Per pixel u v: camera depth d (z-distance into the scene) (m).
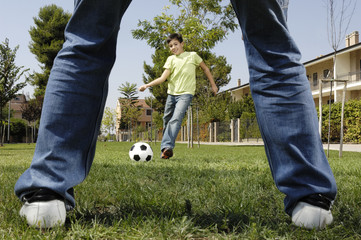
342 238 1.16
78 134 1.23
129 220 1.33
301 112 1.22
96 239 1.15
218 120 29.67
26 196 1.21
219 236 1.18
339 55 27.48
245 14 1.26
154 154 7.88
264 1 1.20
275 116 1.25
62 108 1.20
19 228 1.21
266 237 1.18
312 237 1.14
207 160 5.24
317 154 1.22
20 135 46.50
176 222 1.33
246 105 33.16
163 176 3.02
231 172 3.36
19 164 4.71
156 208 1.60
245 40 1.37
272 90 1.26
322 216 1.19
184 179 2.75
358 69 27.06
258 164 4.31
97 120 1.31
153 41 9.68
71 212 1.48
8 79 16.38
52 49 32.62
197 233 1.23
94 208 1.63
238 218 1.40
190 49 9.82
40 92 33.72
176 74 5.66
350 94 27.97
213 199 1.85
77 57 1.23
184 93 5.62
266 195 1.95
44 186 1.15
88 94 1.25
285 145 1.22
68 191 1.27
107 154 7.50
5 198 1.82
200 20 9.88
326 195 1.20
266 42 1.28
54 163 1.18
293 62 1.25
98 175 3.03
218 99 30.97
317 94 29.78
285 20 1.30
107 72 1.31
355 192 2.01
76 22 1.25
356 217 1.38
